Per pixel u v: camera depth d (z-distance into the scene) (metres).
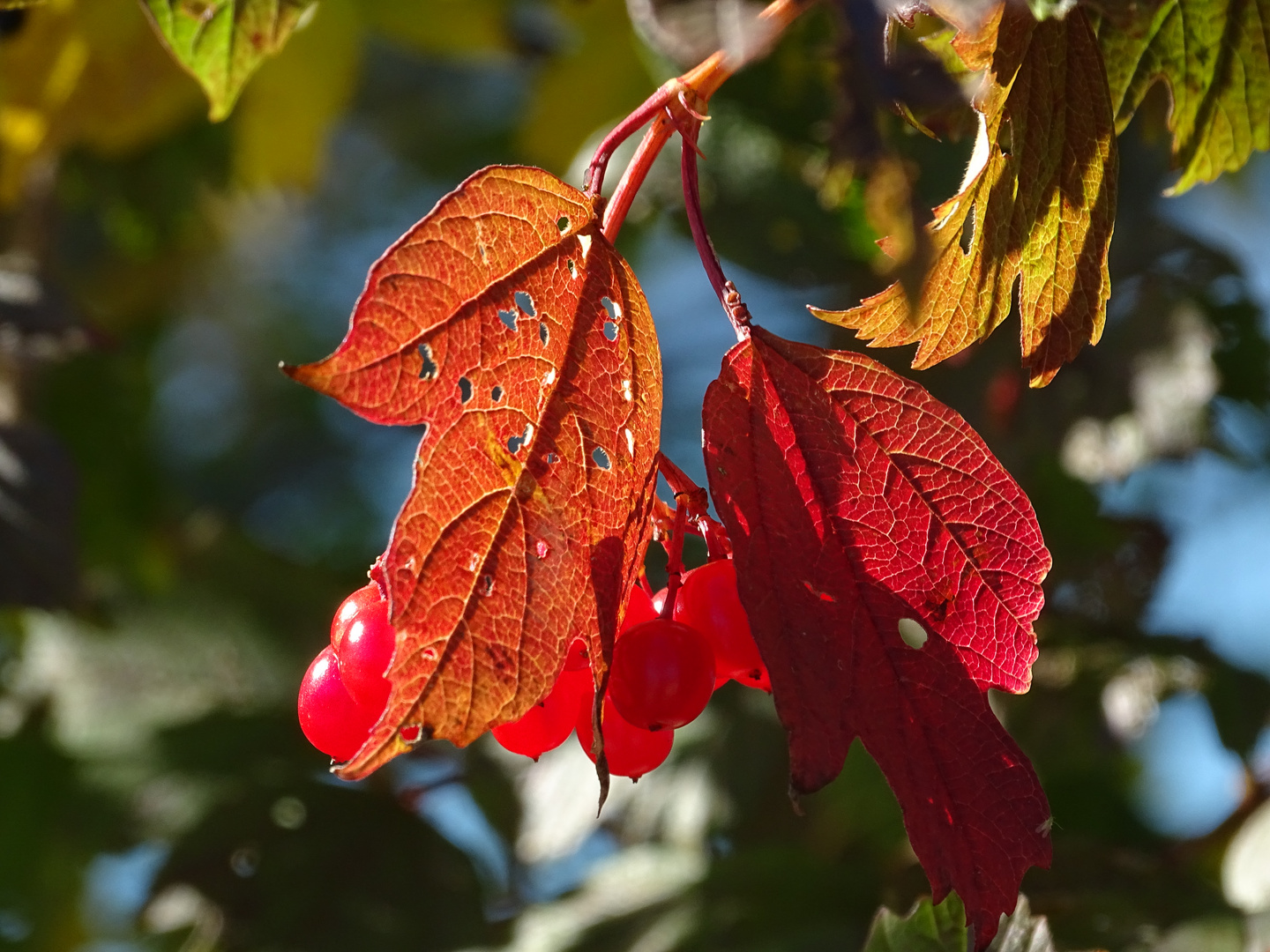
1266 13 0.23
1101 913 0.28
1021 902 0.24
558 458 0.20
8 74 0.36
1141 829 0.37
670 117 0.20
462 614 0.19
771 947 0.31
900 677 0.20
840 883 0.31
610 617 0.20
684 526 0.22
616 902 0.33
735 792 0.36
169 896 0.35
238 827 0.36
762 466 0.21
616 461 0.20
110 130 0.38
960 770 0.20
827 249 0.36
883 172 0.18
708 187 0.35
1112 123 0.21
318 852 0.35
